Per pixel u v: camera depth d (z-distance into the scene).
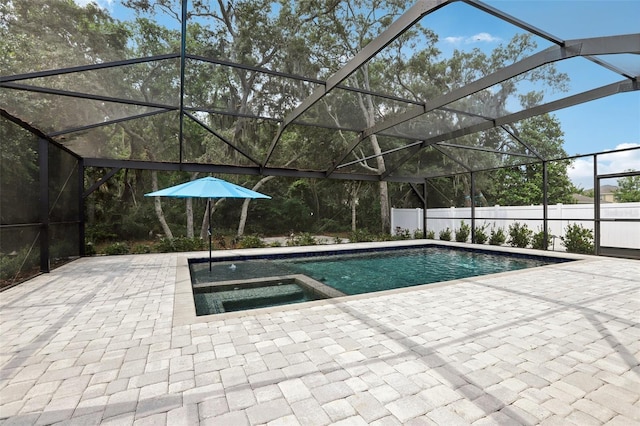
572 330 3.37
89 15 5.23
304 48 6.68
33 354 2.85
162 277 6.27
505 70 5.70
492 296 4.69
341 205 22.27
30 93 6.05
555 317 3.77
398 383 2.35
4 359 2.75
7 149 5.89
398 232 15.94
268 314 3.90
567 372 2.51
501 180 20.23
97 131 8.06
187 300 4.59
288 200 21.08
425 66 7.06
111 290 5.20
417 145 10.80
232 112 7.94
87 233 14.65
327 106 8.23
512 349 2.91
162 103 7.21
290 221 21.44
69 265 7.67
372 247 11.31
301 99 7.80
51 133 7.05
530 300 4.48
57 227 7.65
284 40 6.37
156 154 10.05
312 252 10.52
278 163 11.70
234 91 7.77
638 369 2.56
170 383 2.36
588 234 9.34
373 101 8.13
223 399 2.16
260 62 6.62
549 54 5.11
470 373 2.49
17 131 6.12
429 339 3.13
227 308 5.36
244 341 3.10
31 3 4.89
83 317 3.85
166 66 6.34
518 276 6.09
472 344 3.02
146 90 6.68
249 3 5.76
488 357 2.75
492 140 9.50
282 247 11.41
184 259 8.68
